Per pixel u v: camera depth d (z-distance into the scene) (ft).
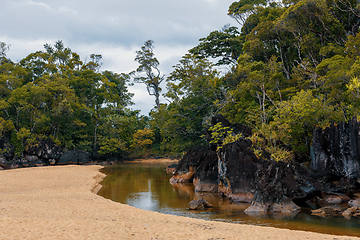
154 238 32.94
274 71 127.13
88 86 254.68
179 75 189.88
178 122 148.05
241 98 131.44
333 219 47.91
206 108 150.41
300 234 36.45
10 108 206.49
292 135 87.81
